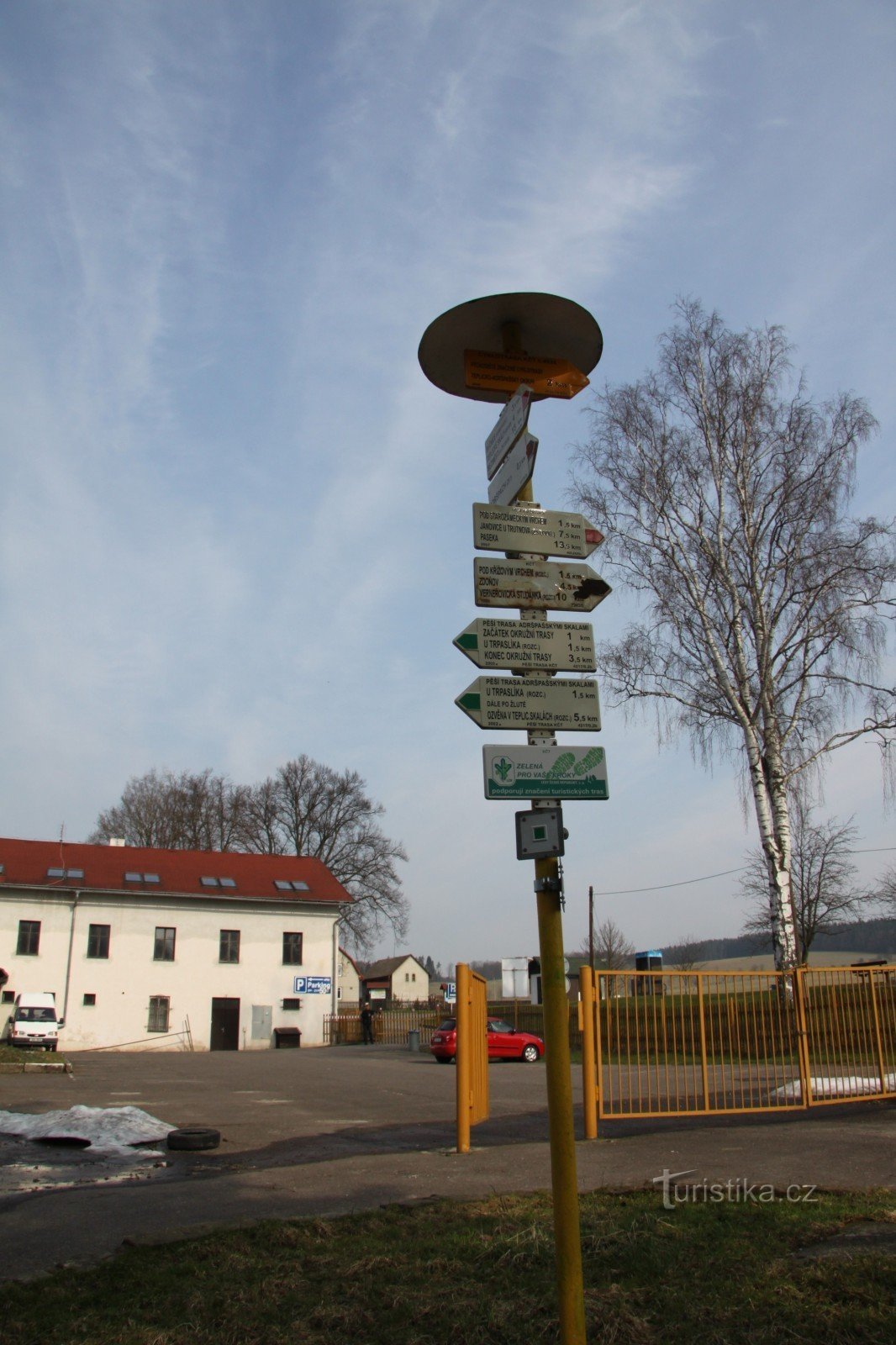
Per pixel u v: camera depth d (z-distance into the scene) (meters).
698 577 21.23
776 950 19.16
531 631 4.35
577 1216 3.48
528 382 4.99
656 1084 10.16
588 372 5.11
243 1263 5.29
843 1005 11.59
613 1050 9.96
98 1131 10.73
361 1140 10.61
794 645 20.23
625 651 21.69
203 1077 21.17
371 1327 4.44
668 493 21.11
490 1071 22.25
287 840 58.78
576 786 4.19
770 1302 4.47
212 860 47.53
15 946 40.72
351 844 58.31
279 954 45.06
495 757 4.11
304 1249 5.53
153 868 45.50
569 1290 3.40
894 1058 11.83
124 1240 5.82
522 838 3.87
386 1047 38.62
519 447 4.56
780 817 19.66
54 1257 5.60
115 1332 4.39
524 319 4.89
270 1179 7.64
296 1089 17.89
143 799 66.25
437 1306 4.58
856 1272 4.75
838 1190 6.56
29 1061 25.39
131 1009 41.81
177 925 43.53
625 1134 9.58
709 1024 10.59
